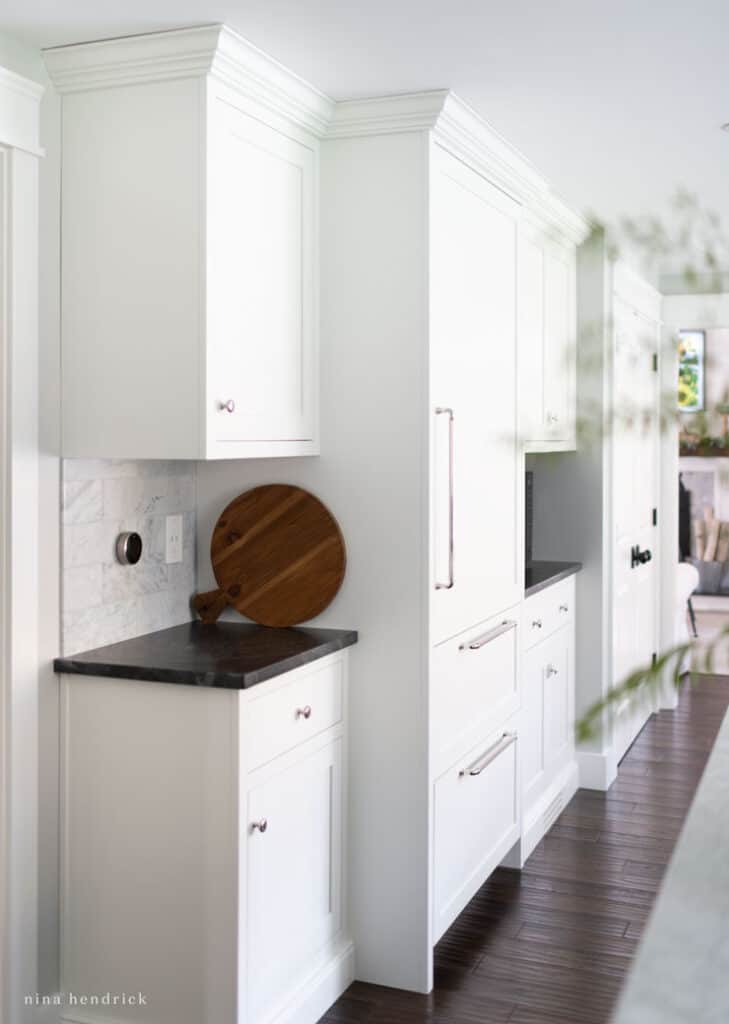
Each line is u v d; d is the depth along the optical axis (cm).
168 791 256
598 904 353
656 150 342
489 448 347
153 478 299
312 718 283
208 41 243
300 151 290
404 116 289
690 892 98
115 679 260
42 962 265
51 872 266
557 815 438
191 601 318
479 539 339
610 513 474
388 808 301
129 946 262
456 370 315
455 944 326
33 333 260
